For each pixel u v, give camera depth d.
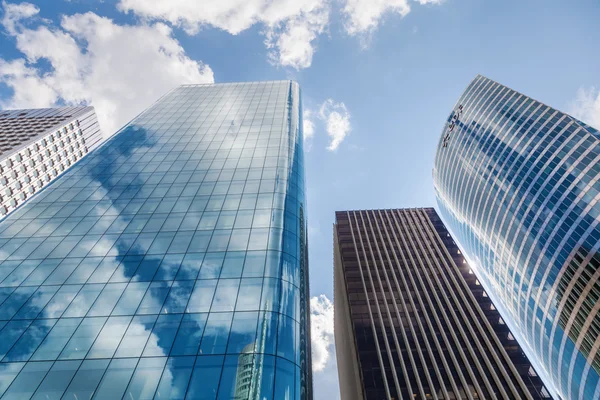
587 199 85.44
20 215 33.50
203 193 36.19
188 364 19.75
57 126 100.25
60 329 21.77
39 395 18.17
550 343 88.75
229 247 28.66
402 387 55.97
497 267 115.88
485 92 139.75
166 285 25.08
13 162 82.62
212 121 54.28
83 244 29.41
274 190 36.38
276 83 74.06
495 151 121.25
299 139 49.44
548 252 91.12
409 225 104.38
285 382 19.41
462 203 138.25
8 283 25.34
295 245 30.25
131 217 32.91
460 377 57.44
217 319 22.47
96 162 43.12
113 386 18.56
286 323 22.80
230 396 18.20
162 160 43.12
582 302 78.81
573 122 100.69
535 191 100.69
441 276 80.69
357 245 94.62
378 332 66.06
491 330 65.12
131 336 21.31
